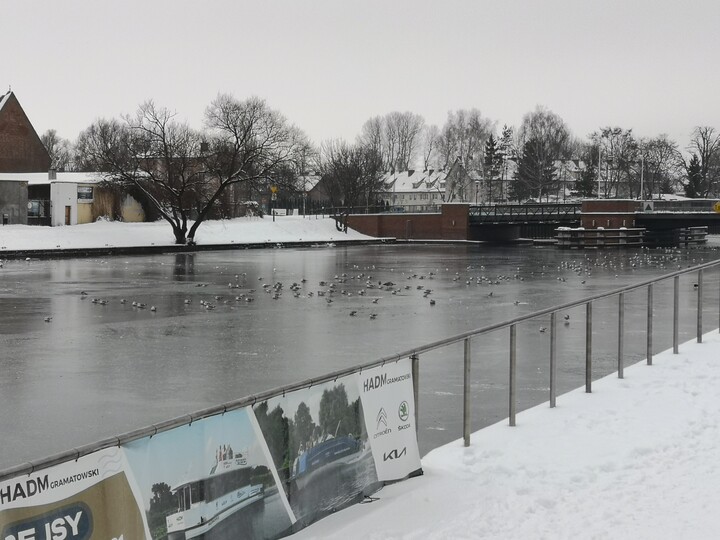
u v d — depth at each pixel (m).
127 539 5.40
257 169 80.62
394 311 30.92
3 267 54.44
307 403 7.14
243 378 18.55
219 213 91.56
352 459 7.72
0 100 99.44
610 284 41.59
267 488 6.64
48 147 171.38
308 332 25.53
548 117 166.75
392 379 8.40
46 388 17.52
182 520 5.83
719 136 146.25
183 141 83.06
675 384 12.62
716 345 15.84
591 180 148.12
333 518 7.32
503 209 105.62
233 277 47.34
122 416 15.21
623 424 10.51
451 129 177.25
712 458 8.96
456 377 17.88
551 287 40.28
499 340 23.14
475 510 7.60
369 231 98.94
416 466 8.70
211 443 6.09
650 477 8.45
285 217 101.31
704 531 6.92
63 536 4.98
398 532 7.00
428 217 96.69
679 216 81.00
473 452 9.53
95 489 5.19
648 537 6.83
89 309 31.83
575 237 80.94
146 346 22.97
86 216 84.56
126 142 98.56
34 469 4.79
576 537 6.89
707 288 37.81
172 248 74.88
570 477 8.54
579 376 17.89
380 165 135.00
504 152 166.38
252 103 98.81
